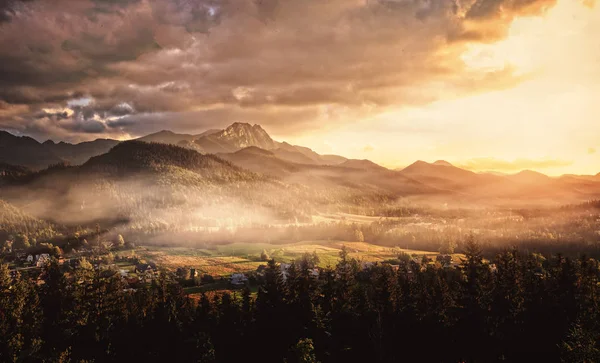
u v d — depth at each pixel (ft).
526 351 220.23
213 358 246.06
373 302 284.20
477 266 273.13
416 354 234.58
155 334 266.36
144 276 592.60
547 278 293.23
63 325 263.90
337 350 236.02
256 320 268.21
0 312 239.91
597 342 157.38
